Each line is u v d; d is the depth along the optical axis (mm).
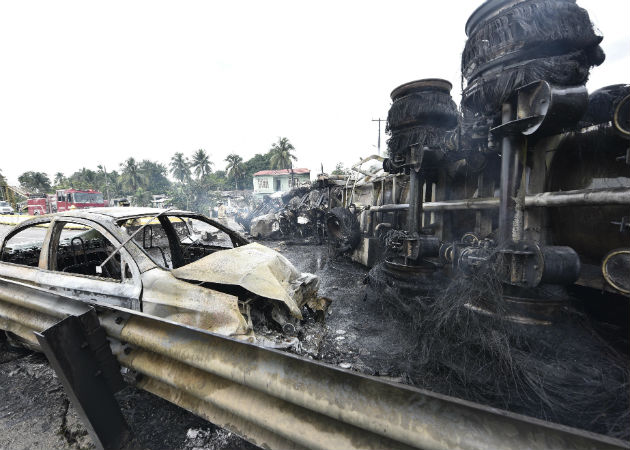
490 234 3150
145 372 1721
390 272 3979
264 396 1407
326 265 6941
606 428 1730
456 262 2971
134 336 1718
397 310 3701
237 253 2863
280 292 2516
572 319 2424
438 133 3461
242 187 69438
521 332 2256
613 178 2137
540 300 2203
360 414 1134
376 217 6508
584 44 2111
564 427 847
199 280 2461
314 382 1242
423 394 1039
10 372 2592
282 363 1325
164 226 3986
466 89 2713
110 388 1703
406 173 3934
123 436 1688
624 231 2027
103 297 2453
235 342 1423
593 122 2590
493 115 2502
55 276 2725
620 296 2377
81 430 1937
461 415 995
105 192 79562
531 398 2025
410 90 3576
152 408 2133
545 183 2637
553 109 1933
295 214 11453
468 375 2281
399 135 3703
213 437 1872
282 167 63250
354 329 3375
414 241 3596
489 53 2352
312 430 1256
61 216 2900
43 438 1887
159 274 2424
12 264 3113
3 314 2494
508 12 2236
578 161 2369
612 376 2002
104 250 3992
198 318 2182
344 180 10023
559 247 2129
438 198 4141
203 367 1496
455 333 2619
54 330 1434
